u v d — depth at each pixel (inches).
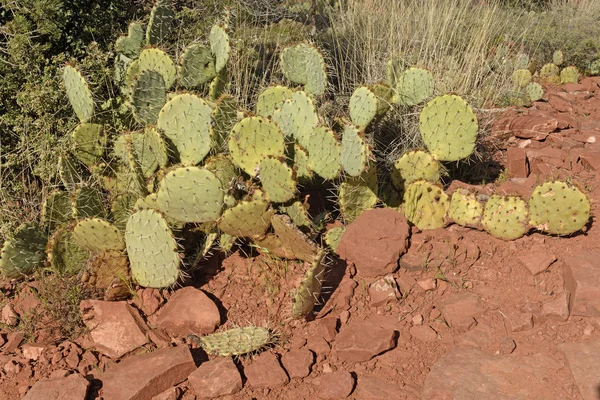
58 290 149.5
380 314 148.1
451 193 189.3
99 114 196.5
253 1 302.8
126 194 168.7
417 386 129.1
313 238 164.1
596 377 124.9
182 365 130.5
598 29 363.9
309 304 140.1
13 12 201.9
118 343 138.3
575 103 289.4
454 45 267.1
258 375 130.3
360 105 185.0
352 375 131.9
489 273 156.3
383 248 155.7
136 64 205.0
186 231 164.1
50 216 168.2
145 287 150.8
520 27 364.5
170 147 174.2
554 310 141.9
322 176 168.1
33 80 195.6
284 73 211.9
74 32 214.4
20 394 130.0
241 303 150.3
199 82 211.2
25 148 186.4
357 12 288.2
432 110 179.6
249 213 148.3
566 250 161.2
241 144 162.4
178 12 249.4
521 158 204.4
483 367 130.4
